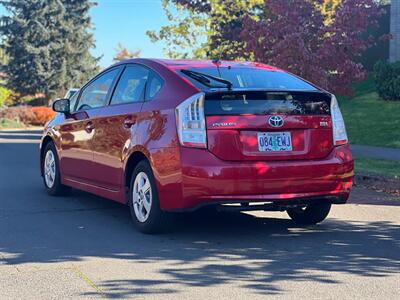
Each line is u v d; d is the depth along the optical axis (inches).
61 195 345.7
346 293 182.5
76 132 312.7
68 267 207.8
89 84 320.2
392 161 490.9
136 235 253.4
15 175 439.2
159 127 242.1
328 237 253.8
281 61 482.3
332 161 246.1
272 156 236.2
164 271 203.3
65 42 1967.3
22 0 1948.8
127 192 267.9
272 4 500.1
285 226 274.5
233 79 260.4
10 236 251.3
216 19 647.1
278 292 182.9
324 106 250.1
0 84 2054.6
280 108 239.6
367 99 815.7
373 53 960.9
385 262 216.4
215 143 230.4
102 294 180.7
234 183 229.0
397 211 311.4
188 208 232.1
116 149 271.4
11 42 1943.9
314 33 498.9
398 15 893.8
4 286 188.1
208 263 212.8
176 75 252.7
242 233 259.4
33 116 1393.9
